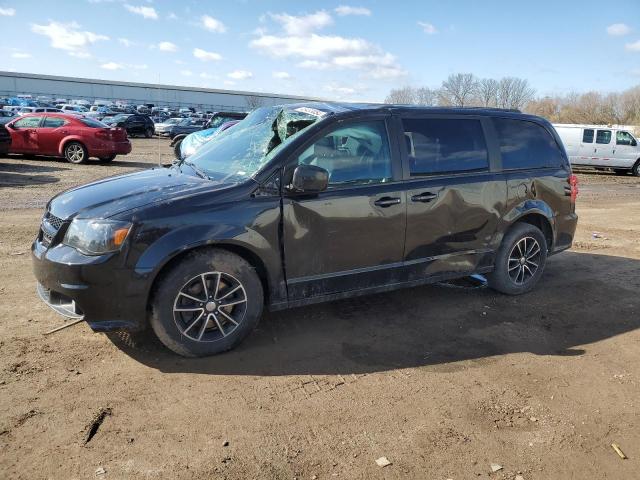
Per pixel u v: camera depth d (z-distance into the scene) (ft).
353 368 12.40
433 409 10.85
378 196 13.83
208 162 14.75
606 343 14.44
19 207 30.09
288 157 12.81
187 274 11.78
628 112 214.69
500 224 16.60
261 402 10.78
